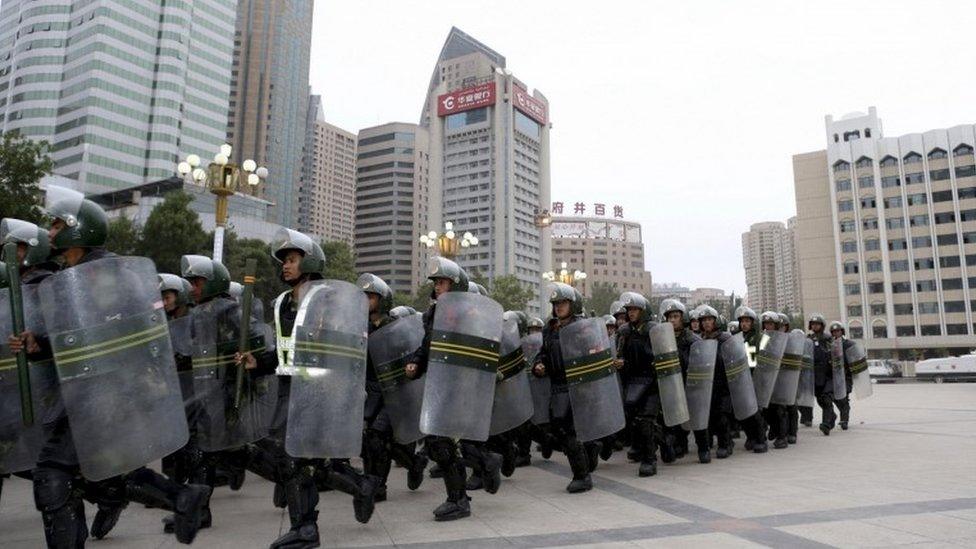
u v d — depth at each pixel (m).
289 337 4.71
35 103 82.75
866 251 84.56
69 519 3.61
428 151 156.50
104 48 81.50
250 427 5.11
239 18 152.50
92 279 3.70
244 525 5.27
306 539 4.21
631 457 9.16
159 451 3.72
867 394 13.24
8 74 88.44
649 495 6.35
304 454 4.23
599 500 6.13
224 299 5.41
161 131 85.31
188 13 89.50
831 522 5.04
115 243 35.53
